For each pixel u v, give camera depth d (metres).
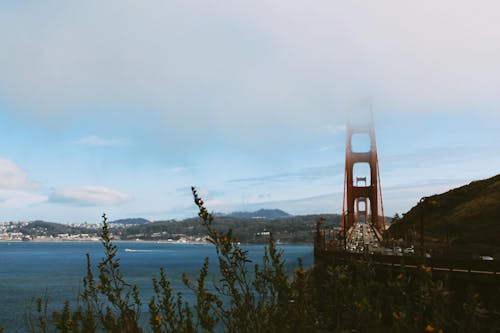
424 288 3.46
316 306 3.92
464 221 100.44
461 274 24.48
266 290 4.05
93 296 4.66
